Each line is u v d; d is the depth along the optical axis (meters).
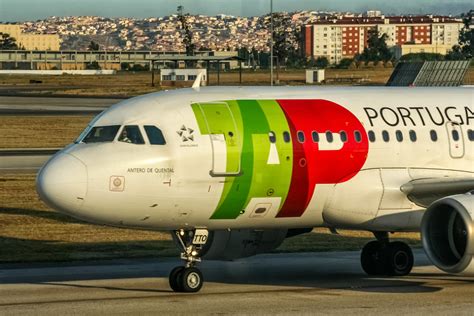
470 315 49.09
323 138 59.16
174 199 55.34
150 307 51.22
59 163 53.88
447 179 61.72
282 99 59.84
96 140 55.41
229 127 56.88
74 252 71.94
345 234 81.12
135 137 55.22
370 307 51.19
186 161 55.34
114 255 70.62
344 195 59.78
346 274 63.53
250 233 60.81
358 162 60.09
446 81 180.38
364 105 62.00
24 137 160.00
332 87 63.34
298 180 58.22
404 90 64.88
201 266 66.56
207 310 50.41
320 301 53.00
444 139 63.06
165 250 73.00
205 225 57.22
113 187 53.91
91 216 54.41
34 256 69.94
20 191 103.88
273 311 50.09
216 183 56.03
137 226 56.19
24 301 53.03
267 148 57.31
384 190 60.50
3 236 79.19
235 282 59.91
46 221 86.69
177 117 56.31
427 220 55.38
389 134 61.41
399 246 63.62
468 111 64.69
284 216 58.91
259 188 57.22
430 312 49.81
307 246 75.44
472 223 53.25
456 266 54.03
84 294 55.28
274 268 65.88
